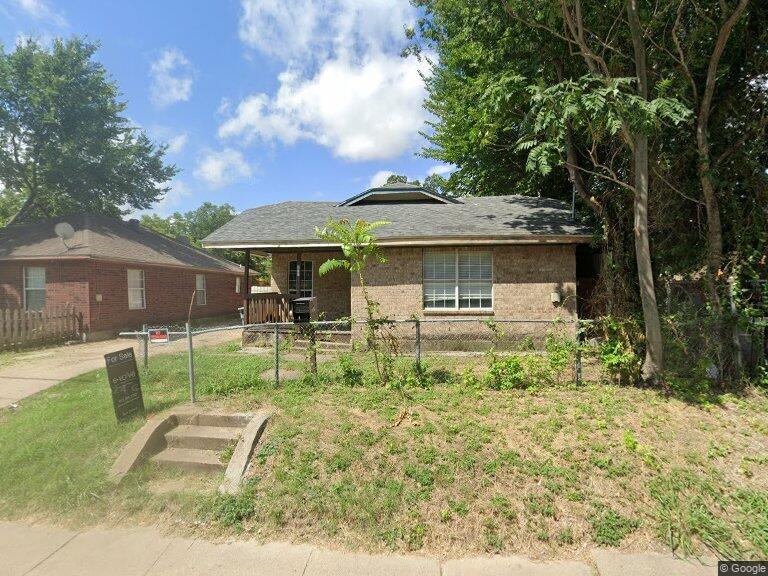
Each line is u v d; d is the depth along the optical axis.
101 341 13.11
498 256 9.49
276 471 3.67
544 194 14.30
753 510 3.22
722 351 5.55
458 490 3.39
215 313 20.64
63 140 20.62
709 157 5.95
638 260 5.48
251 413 4.70
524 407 4.81
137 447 4.11
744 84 6.14
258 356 8.70
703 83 6.23
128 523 3.27
